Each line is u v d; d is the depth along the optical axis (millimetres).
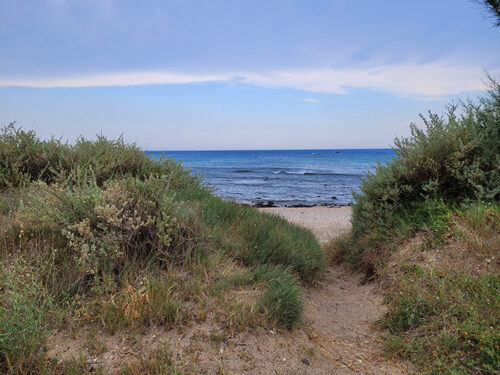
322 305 4523
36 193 5148
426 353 3236
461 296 3699
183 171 8336
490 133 5816
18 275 3119
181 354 2871
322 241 8273
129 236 3992
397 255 5047
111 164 7320
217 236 4961
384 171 6305
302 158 94188
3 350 2520
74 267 3623
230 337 3178
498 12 6195
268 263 4758
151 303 3289
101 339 2920
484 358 2982
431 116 5984
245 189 27906
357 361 3232
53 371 2510
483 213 4895
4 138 7375
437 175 5629
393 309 4027
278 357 3092
